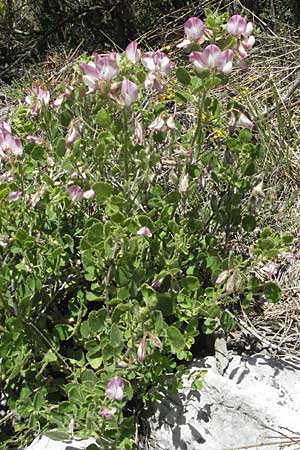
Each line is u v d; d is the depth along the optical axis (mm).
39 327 474
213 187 572
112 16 1304
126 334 435
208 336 522
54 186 475
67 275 505
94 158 486
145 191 479
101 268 452
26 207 472
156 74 450
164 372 480
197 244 504
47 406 454
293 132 767
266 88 839
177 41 1029
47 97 498
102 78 424
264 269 573
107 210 452
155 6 1285
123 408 481
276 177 690
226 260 464
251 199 484
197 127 465
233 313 539
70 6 1354
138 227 442
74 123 452
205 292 475
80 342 484
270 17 1098
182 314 465
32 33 1381
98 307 532
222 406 458
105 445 421
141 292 451
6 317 451
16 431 476
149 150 457
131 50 441
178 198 468
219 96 805
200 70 432
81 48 1299
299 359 512
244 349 526
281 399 472
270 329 542
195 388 457
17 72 1271
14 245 454
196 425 456
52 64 1152
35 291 461
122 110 437
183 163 483
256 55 903
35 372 467
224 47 456
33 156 479
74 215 523
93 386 424
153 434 465
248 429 447
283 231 625
